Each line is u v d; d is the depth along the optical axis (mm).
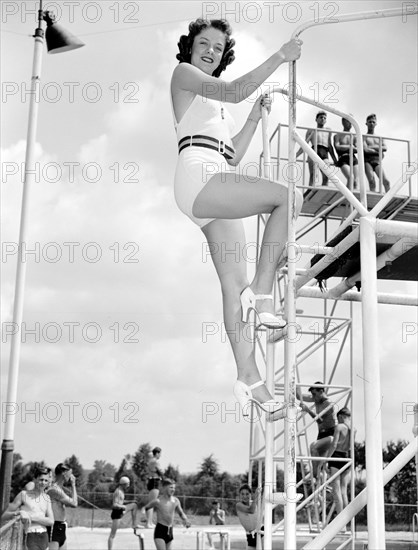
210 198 2873
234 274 2990
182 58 3340
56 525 8367
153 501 10383
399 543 9648
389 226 2549
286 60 2836
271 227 2910
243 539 15609
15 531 6062
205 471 53906
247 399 2814
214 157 2996
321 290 3457
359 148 3172
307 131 9523
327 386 7918
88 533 16391
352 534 7262
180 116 3076
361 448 24609
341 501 7953
